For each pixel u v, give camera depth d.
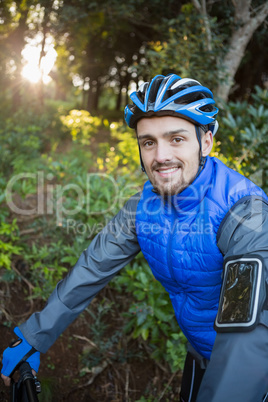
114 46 13.88
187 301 1.30
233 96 12.64
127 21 8.50
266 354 0.86
